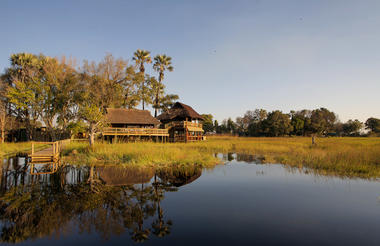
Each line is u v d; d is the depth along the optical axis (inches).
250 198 280.2
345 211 237.1
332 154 586.6
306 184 348.8
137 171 447.2
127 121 1245.7
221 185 342.6
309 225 202.8
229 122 3582.7
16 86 1195.3
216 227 198.2
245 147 946.1
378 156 530.6
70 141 1122.7
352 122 3339.1
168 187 329.7
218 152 815.1
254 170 462.3
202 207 247.8
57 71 1216.2
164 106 1715.1
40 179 377.4
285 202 265.3
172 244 167.3
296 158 610.9
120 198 276.8
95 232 187.6
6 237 178.5
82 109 863.7
